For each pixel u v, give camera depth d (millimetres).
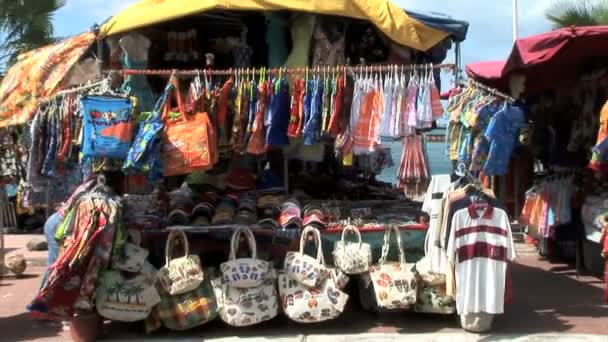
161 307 5691
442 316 6199
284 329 5859
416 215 6746
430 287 5898
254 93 6121
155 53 7289
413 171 7883
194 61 7406
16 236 14844
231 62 7535
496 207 5668
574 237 8797
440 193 5953
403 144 7949
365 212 6695
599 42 7172
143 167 5570
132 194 6969
